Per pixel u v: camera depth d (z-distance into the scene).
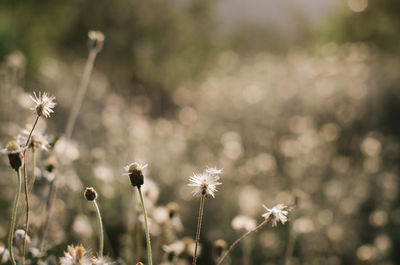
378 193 4.66
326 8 16.52
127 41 12.80
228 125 6.90
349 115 7.21
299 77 8.98
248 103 7.15
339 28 15.68
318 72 9.12
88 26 12.60
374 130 7.08
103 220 3.30
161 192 4.37
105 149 4.46
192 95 9.77
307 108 7.47
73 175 2.48
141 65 12.82
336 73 9.01
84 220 2.35
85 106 6.25
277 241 3.57
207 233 3.70
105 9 12.69
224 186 4.38
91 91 7.21
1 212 2.61
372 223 3.92
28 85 6.57
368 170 5.16
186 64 14.02
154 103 10.47
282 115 7.13
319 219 3.67
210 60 14.55
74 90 6.93
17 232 1.41
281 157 5.77
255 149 6.00
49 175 1.75
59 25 11.88
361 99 7.64
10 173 2.76
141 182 1.20
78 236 2.38
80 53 12.47
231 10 21.75
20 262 1.46
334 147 6.26
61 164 2.00
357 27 15.34
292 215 2.30
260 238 3.57
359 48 13.11
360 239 3.89
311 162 5.02
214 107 7.71
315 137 5.80
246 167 4.73
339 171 5.05
